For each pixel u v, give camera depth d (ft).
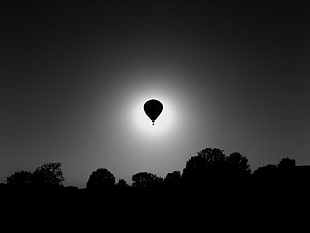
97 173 536.83
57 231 257.14
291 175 380.78
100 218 300.81
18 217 306.14
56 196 406.21
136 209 329.31
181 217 281.13
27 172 510.99
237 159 516.32
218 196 334.03
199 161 503.61
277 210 275.80
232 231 230.27
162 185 435.94
